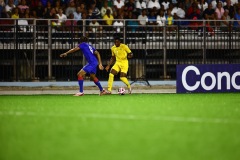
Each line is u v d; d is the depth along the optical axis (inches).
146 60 2920.8
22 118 1407.5
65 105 1796.3
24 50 2812.5
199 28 3063.5
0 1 2979.8
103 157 904.9
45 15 2994.6
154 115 1461.6
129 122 1311.5
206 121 1330.0
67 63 2839.6
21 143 1038.4
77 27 2935.5
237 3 3331.7
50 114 1497.3
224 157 906.1
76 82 2819.9
